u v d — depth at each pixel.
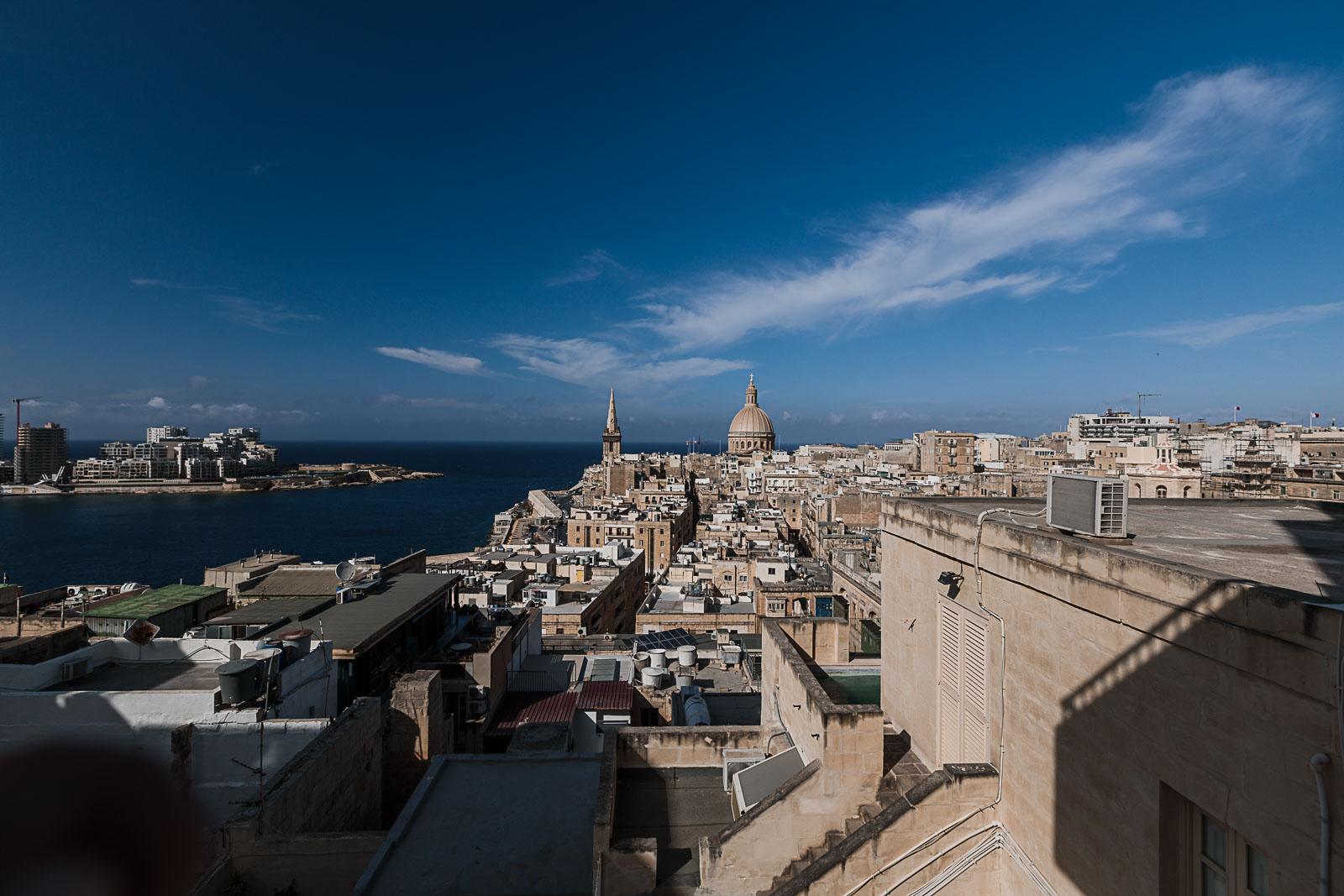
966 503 14.86
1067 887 8.80
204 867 13.75
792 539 146.38
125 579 149.50
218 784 18.31
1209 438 141.00
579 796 16.42
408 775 20.30
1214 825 7.16
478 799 16.27
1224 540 11.20
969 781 10.33
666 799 14.62
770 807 11.30
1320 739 5.59
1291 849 5.84
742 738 15.74
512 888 13.07
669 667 39.81
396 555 182.00
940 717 12.56
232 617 26.34
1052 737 9.19
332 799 16.95
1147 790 7.52
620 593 81.31
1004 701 10.36
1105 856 8.16
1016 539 10.17
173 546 190.00
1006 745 10.25
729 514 137.50
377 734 19.75
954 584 11.98
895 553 15.05
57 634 23.62
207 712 18.78
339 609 28.81
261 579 33.78
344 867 14.20
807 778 11.43
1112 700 8.09
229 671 18.86
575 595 70.12
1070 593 8.88
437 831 14.90
